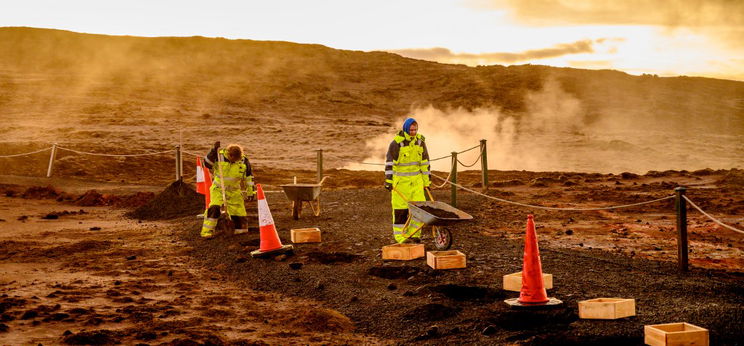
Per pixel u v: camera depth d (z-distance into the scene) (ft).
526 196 60.44
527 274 23.09
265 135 181.16
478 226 43.09
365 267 30.14
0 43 411.75
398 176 33.06
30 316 23.57
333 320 23.59
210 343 20.92
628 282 26.09
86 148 106.22
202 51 456.86
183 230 43.21
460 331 22.03
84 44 431.84
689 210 52.65
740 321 20.75
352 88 401.70
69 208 58.90
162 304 25.89
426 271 28.48
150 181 87.92
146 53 436.35
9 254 36.50
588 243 37.83
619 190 66.49
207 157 39.70
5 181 72.18
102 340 20.97
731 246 37.63
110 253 36.50
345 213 46.16
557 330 21.24
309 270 30.22
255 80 385.29
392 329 22.88
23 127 191.01
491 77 439.22
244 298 27.12
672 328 19.89
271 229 33.40
